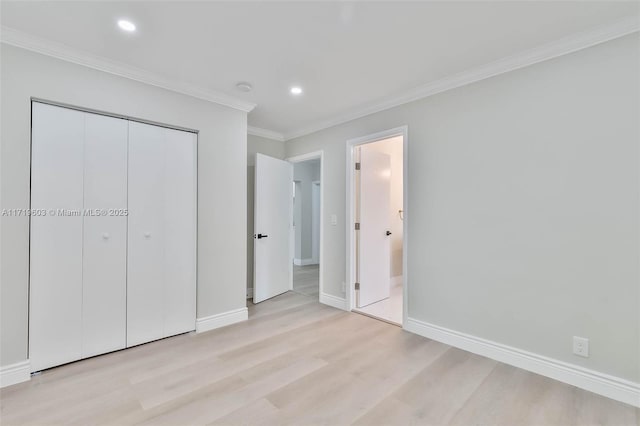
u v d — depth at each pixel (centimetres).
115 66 237
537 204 217
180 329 280
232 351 247
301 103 320
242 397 185
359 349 251
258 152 422
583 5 169
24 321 204
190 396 185
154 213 265
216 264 301
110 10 175
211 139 298
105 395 186
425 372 215
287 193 440
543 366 212
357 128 347
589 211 197
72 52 217
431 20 184
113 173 244
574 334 202
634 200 182
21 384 198
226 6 171
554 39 202
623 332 185
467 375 211
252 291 418
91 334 234
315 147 402
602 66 192
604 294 192
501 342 233
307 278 543
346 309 356
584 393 191
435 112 273
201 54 225
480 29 192
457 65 239
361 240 365
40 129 213
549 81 212
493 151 238
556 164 209
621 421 166
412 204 289
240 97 306
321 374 211
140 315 258
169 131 274
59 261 220
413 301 288
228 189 310
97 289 237
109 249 242
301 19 184
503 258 233
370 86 278
